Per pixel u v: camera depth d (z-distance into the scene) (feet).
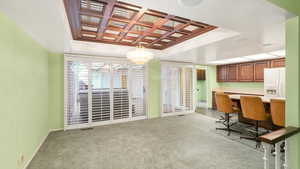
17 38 6.56
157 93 17.22
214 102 22.34
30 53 8.04
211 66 22.99
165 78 17.72
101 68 13.98
